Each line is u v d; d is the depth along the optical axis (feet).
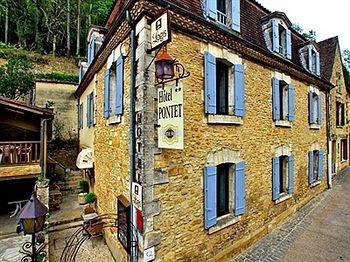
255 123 23.44
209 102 18.26
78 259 19.86
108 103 22.08
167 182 15.80
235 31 21.68
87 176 34.09
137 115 15.72
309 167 34.58
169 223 15.87
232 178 20.90
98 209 25.81
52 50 90.68
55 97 51.55
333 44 52.29
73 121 52.70
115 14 24.50
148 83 15.24
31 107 26.63
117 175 19.90
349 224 27.25
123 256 17.79
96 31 30.58
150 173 14.96
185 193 16.84
